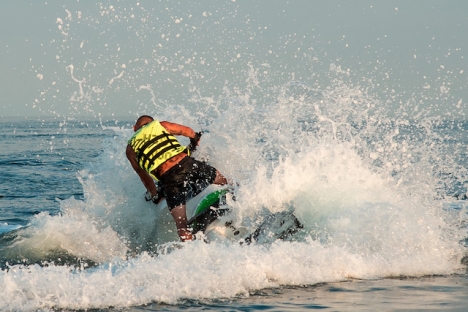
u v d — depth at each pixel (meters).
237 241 22.08
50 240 23.08
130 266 17.34
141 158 22.97
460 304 14.95
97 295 15.09
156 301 14.92
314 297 15.60
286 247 19.11
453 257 20.80
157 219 24.53
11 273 16.39
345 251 19.42
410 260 19.72
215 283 16.19
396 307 14.63
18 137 154.38
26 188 46.72
